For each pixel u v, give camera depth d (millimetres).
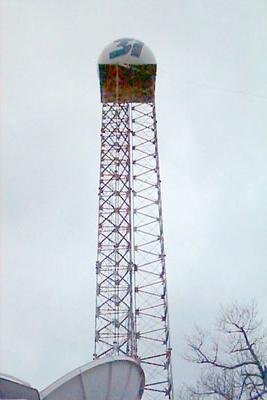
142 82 68000
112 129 66875
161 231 62188
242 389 39406
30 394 34750
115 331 56188
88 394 37594
